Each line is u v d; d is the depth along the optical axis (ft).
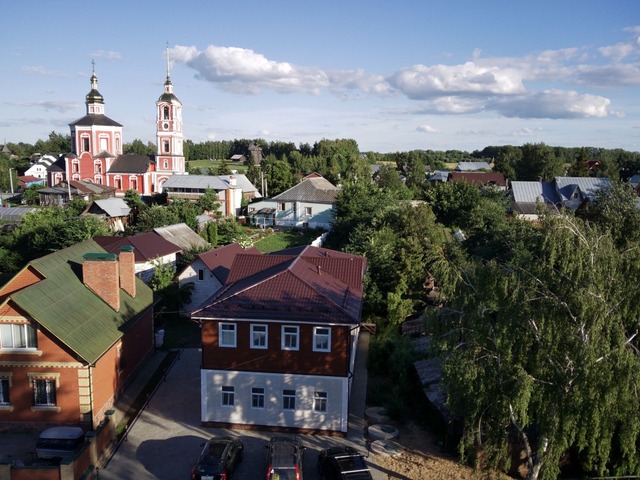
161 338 120.26
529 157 409.90
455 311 61.98
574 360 53.16
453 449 78.07
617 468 59.26
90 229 188.44
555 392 55.72
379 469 74.13
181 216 246.27
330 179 433.07
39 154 629.92
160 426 85.66
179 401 94.27
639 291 55.62
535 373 57.06
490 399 58.23
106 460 75.77
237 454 74.18
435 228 167.12
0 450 78.38
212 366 84.43
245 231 252.21
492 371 56.65
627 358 50.08
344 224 212.02
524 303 55.36
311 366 82.89
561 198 248.52
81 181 359.46
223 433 84.12
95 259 95.14
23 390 82.43
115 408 91.76
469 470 73.82
